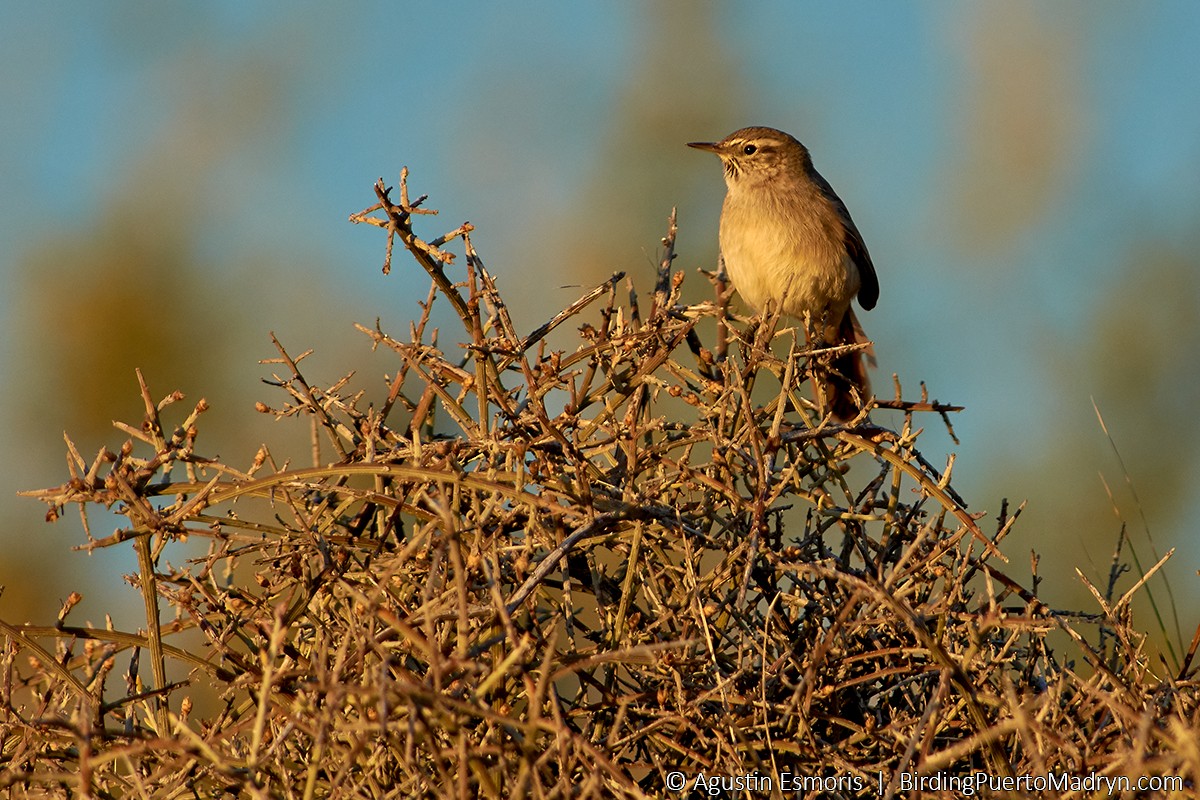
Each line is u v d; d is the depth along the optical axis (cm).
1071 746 640
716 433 811
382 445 847
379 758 670
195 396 1548
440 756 614
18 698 926
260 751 699
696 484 834
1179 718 672
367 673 675
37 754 705
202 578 797
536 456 775
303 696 672
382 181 768
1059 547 1434
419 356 837
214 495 730
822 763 706
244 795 705
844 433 825
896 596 733
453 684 666
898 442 834
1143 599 1312
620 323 874
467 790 614
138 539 731
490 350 796
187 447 750
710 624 770
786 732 733
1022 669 818
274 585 788
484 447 775
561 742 612
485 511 734
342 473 724
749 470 841
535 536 738
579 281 1722
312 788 603
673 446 812
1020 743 722
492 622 723
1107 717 721
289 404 852
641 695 720
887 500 852
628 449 800
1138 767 565
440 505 654
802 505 1200
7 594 1370
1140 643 759
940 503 812
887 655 776
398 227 779
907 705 775
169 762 654
